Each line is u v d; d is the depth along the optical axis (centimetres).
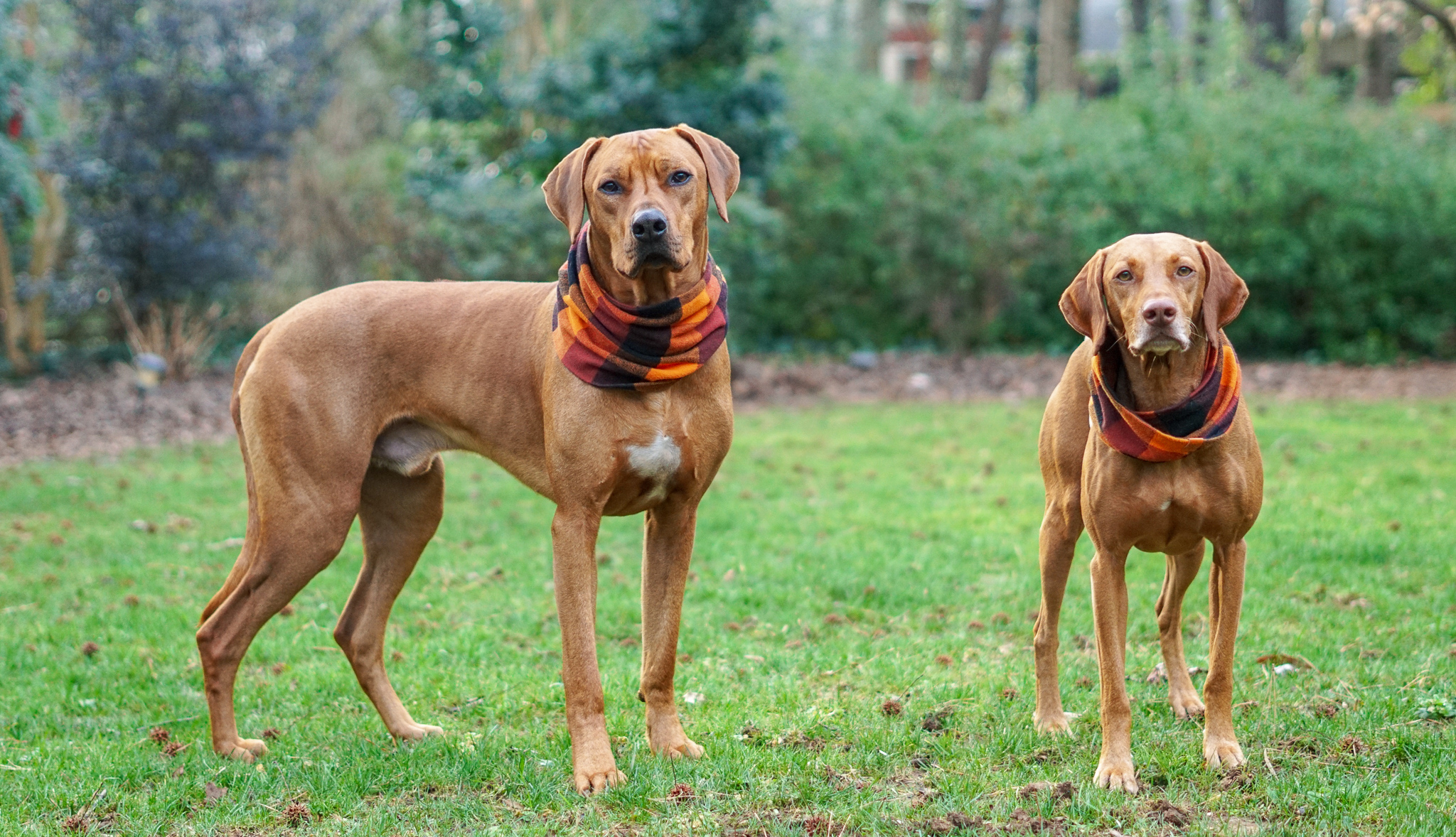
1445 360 1519
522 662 504
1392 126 1585
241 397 409
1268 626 510
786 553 673
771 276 1619
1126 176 1549
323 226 1630
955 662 487
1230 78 1659
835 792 361
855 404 1273
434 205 1354
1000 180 1572
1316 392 1273
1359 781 349
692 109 1295
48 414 1191
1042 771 373
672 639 400
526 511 799
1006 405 1226
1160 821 334
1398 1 1692
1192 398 351
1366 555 611
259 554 403
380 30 1772
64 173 1335
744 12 1305
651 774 375
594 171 373
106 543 714
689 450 382
